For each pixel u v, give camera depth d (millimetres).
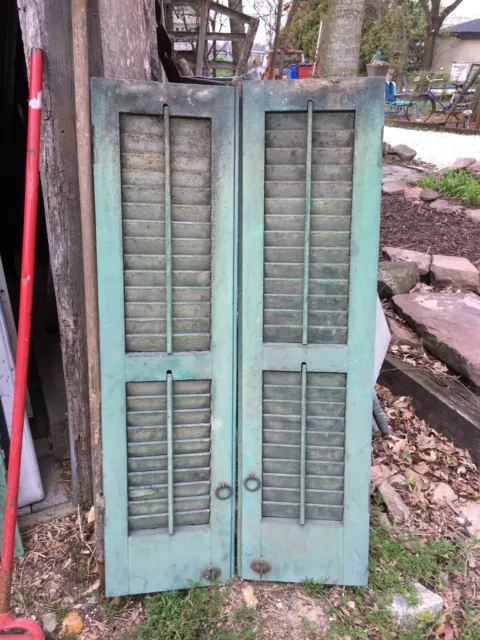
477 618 1940
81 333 2104
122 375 1812
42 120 1857
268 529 1969
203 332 1851
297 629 1884
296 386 1891
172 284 1797
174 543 1938
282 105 1704
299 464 1939
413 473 2607
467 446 2746
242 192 1763
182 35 7320
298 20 15352
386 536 2215
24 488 2246
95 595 1995
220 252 1784
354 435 1900
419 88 16656
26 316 1700
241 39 7391
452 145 8914
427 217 5621
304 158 1751
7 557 1709
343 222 1780
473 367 2947
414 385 3059
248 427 1908
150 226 1760
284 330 1856
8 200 4254
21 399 1703
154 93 1663
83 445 2215
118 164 1688
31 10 1762
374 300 1808
